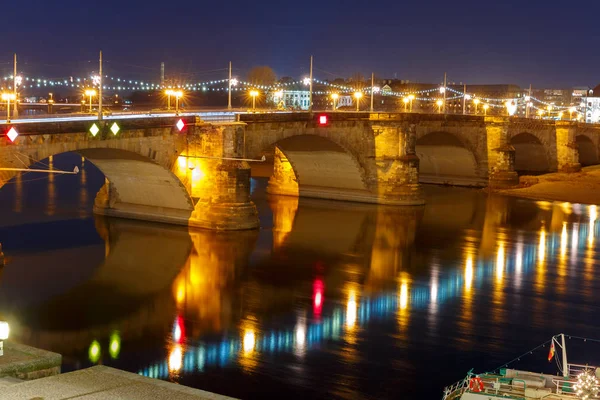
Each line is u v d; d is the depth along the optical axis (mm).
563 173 130625
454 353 39125
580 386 28469
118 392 21469
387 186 91812
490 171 114562
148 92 158750
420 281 54594
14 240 65000
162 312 45781
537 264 60719
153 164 66938
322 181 95938
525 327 43969
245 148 74625
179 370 36125
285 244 66000
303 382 34750
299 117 80562
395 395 33438
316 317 45188
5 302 47062
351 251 64375
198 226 70375
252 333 42000
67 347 39219
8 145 53750
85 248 62438
